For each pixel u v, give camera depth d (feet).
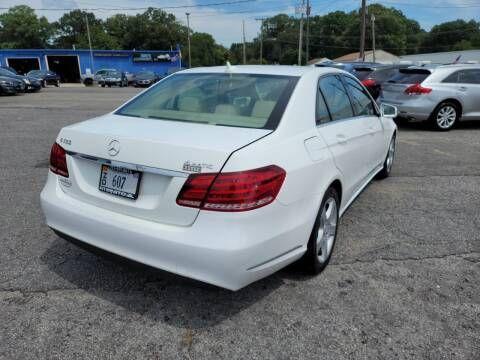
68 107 48.60
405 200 16.35
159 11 315.37
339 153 10.68
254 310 9.14
